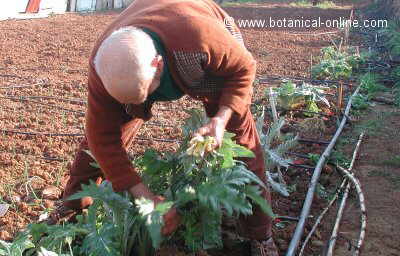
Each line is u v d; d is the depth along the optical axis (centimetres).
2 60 820
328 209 412
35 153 494
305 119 575
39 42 962
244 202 270
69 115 595
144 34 243
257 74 780
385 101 648
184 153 300
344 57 795
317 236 378
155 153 330
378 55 888
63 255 290
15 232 369
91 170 347
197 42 253
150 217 253
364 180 457
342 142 534
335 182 457
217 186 277
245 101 280
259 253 336
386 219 400
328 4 1450
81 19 1262
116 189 290
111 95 249
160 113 607
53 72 764
